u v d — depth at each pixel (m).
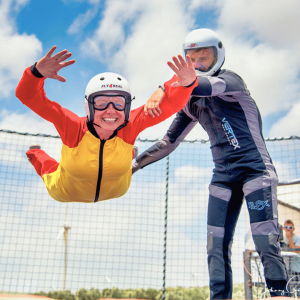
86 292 5.03
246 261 5.45
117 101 2.62
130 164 2.92
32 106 2.54
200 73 3.61
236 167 3.32
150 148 3.99
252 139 3.34
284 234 5.56
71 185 3.09
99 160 2.78
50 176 3.50
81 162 2.78
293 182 5.30
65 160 2.84
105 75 2.68
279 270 2.95
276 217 3.12
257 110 3.46
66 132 2.68
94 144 2.76
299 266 4.93
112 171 2.85
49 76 2.43
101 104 2.62
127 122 2.74
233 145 3.36
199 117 3.65
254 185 3.20
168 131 3.96
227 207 3.42
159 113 2.86
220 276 3.22
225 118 3.42
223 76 3.31
